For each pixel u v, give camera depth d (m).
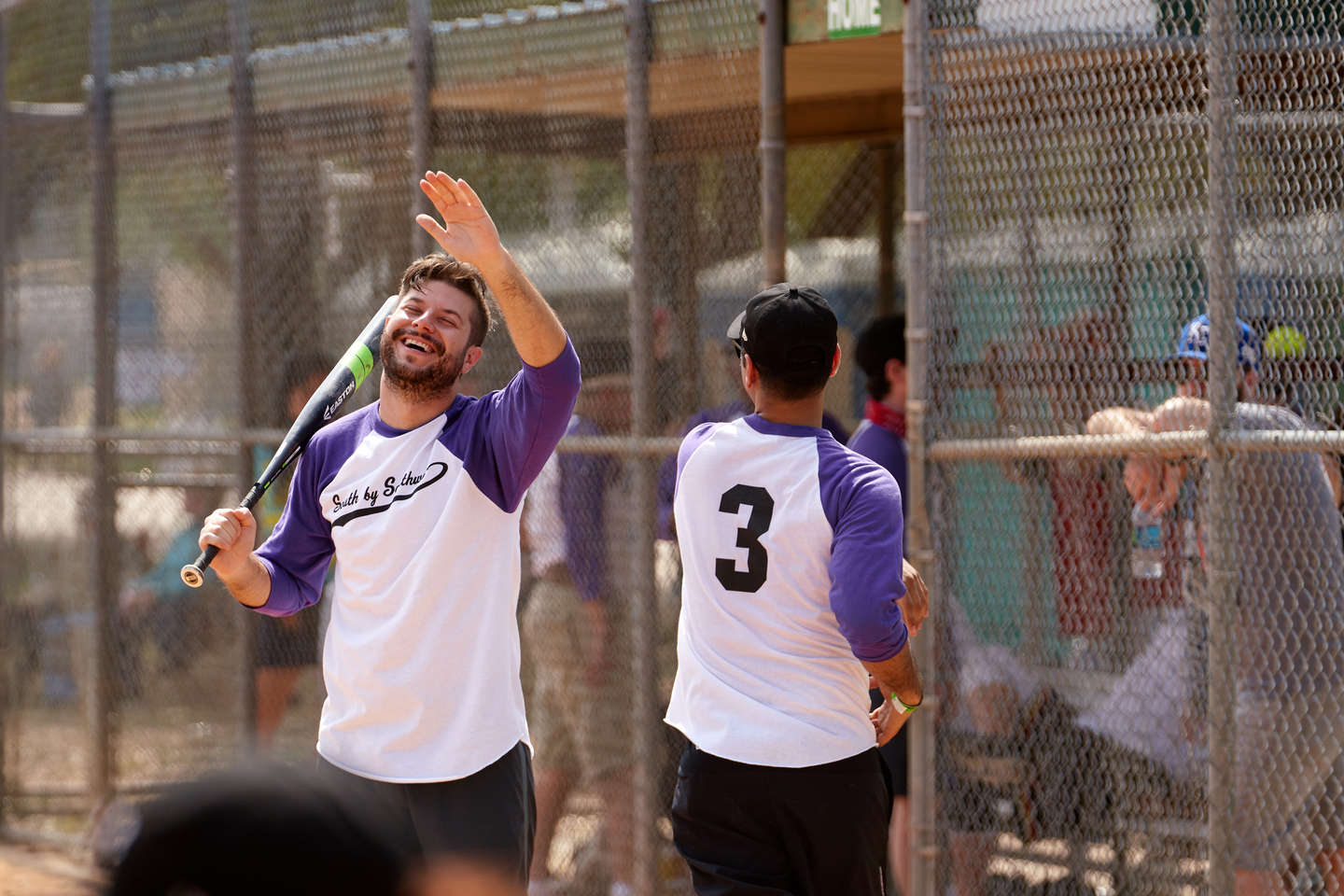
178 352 15.74
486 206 13.45
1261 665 8.81
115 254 16.31
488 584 8.00
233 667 15.01
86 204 16.61
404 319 8.05
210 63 15.17
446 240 7.44
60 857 15.80
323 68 14.16
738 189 11.76
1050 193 9.81
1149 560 9.38
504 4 13.22
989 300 10.16
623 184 12.59
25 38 17.42
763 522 7.55
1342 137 8.56
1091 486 9.70
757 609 7.56
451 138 13.37
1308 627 8.79
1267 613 8.79
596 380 12.95
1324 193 8.62
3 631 17.36
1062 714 9.85
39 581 17.25
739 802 7.52
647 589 12.09
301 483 8.51
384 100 13.66
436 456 8.02
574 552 12.88
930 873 10.24
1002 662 10.12
